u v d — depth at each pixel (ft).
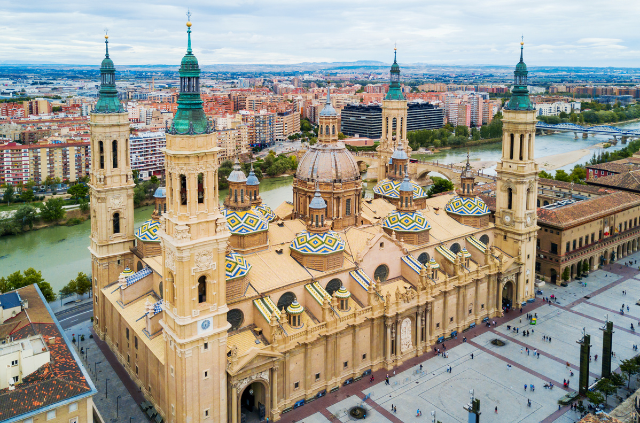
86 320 444.14
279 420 318.86
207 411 290.76
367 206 475.31
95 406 301.43
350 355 359.25
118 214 402.72
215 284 283.38
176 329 279.90
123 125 389.19
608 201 593.01
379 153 581.94
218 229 279.28
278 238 398.83
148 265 379.55
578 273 552.00
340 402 338.34
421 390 351.46
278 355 310.45
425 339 399.03
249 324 332.60
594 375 367.45
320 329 337.72
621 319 451.53
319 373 344.08
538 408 333.01
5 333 328.70
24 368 280.10
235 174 379.35
